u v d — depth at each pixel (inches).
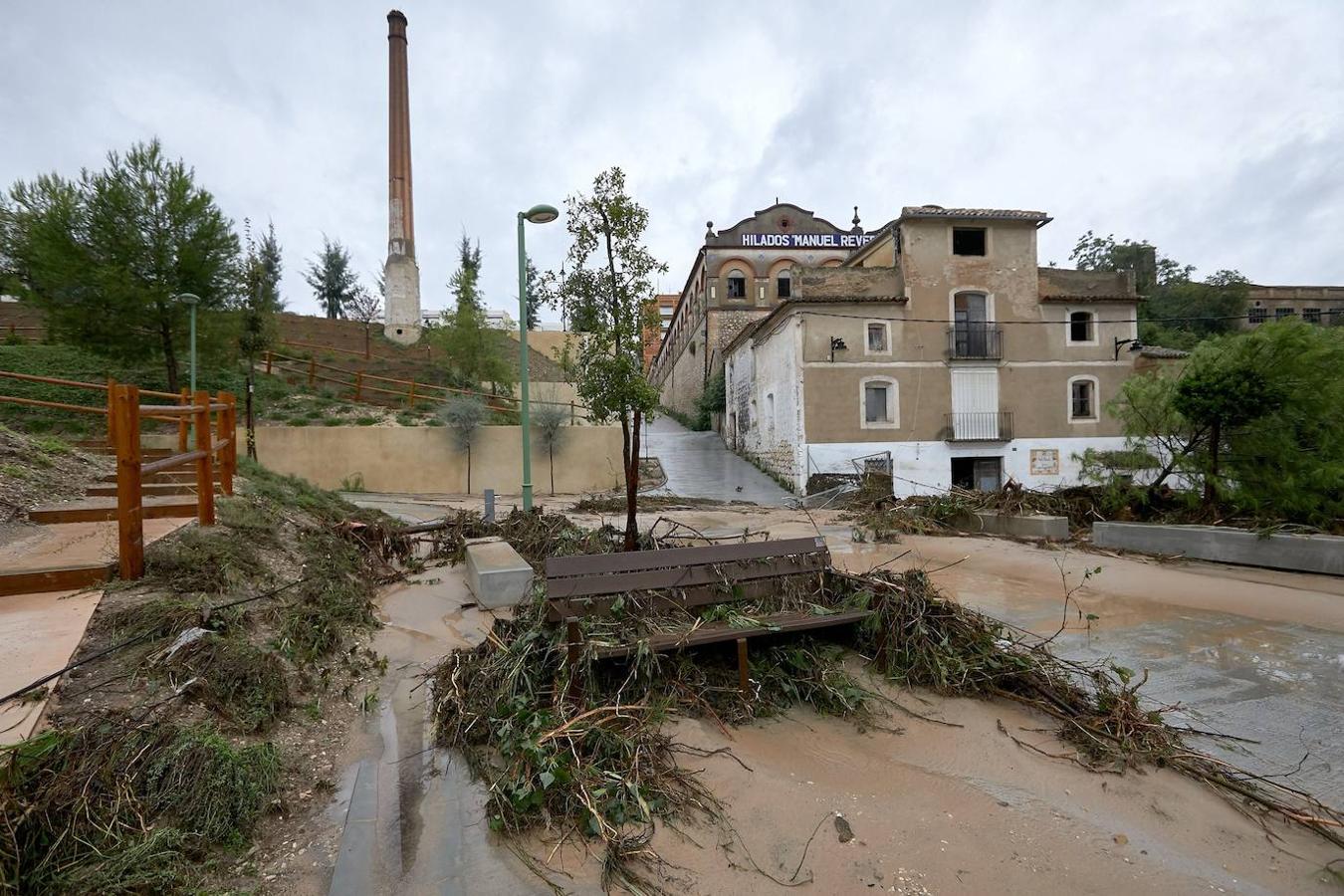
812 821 115.2
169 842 92.4
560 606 165.8
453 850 105.0
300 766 126.0
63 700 117.9
